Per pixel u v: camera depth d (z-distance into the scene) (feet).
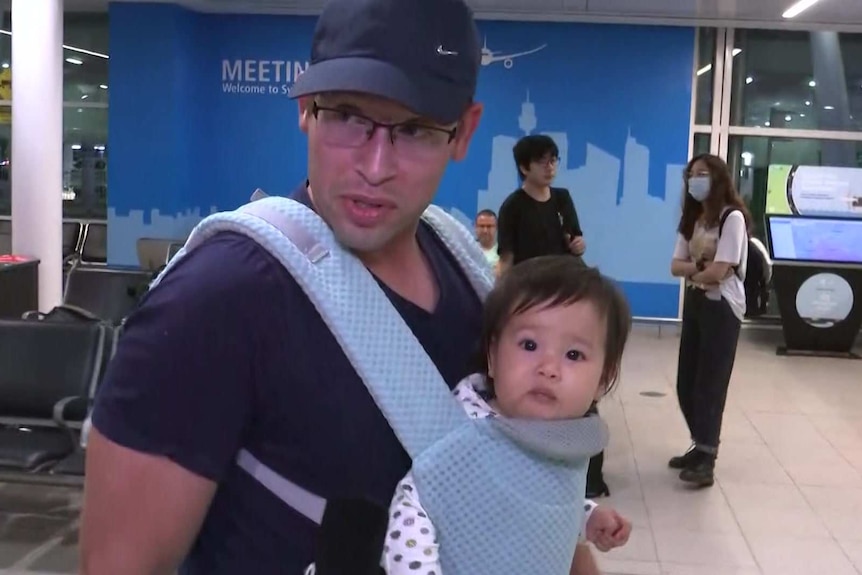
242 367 2.95
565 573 3.35
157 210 29.27
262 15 29.84
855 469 15.85
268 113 30.30
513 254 12.89
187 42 29.40
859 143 29.12
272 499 3.07
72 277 17.35
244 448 3.10
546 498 3.21
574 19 28.40
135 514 2.89
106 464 2.90
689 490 14.57
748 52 29.22
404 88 2.94
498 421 3.18
